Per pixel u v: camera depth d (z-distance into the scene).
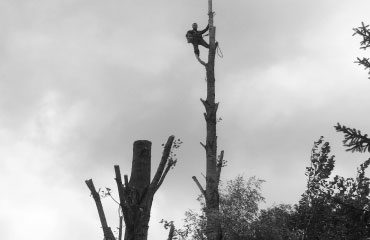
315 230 14.97
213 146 14.49
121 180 5.90
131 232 5.79
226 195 12.88
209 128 14.80
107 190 6.11
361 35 12.62
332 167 16.16
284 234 13.00
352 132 11.97
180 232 11.51
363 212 13.30
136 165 6.05
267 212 13.02
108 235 5.89
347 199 15.20
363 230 13.48
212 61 15.89
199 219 12.42
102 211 6.04
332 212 15.25
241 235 12.22
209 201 13.27
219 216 12.29
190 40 16.34
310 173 16.17
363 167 15.80
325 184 15.86
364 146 11.94
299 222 15.03
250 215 12.45
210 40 16.14
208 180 13.83
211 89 15.40
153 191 5.96
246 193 12.64
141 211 5.83
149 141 6.20
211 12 16.55
